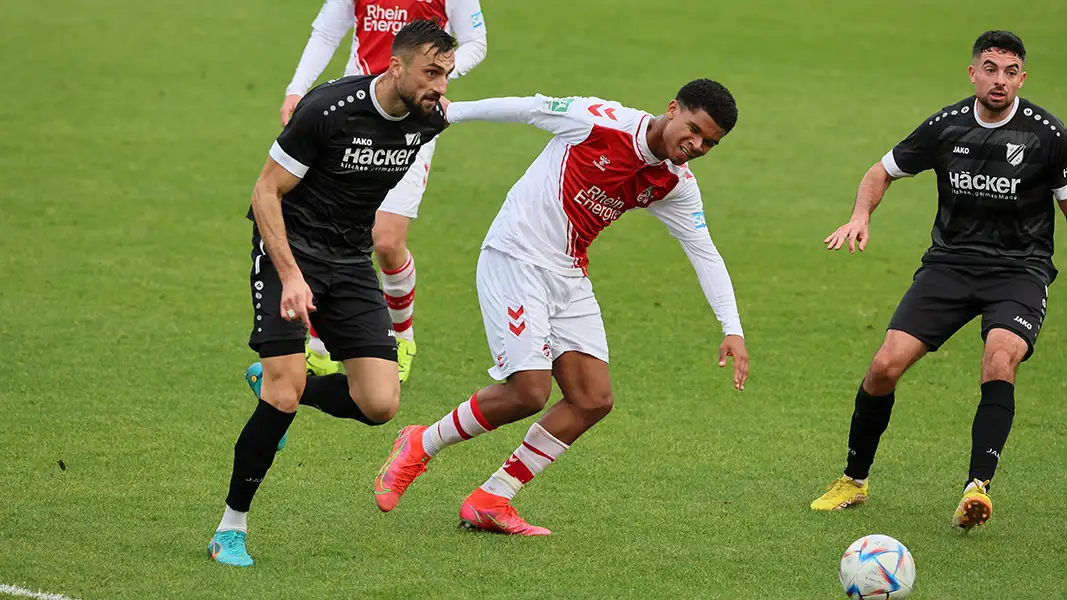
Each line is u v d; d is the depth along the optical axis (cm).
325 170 1866
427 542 1956
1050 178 2111
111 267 3572
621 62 6788
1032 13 8400
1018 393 2872
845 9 8469
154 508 2042
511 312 1992
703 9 8331
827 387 2870
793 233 4284
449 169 4944
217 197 4372
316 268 1919
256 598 1712
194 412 2538
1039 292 2141
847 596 1759
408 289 2845
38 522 1958
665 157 1941
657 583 1825
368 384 1948
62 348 2900
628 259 3956
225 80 6112
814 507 2161
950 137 2148
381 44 3014
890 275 3853
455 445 2425
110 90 5797
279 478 2219
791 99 6247
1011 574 1898
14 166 4591
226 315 3216
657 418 2627
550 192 1988
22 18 7106
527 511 2112
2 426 2405
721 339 3206
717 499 2195
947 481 2328
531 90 6038
